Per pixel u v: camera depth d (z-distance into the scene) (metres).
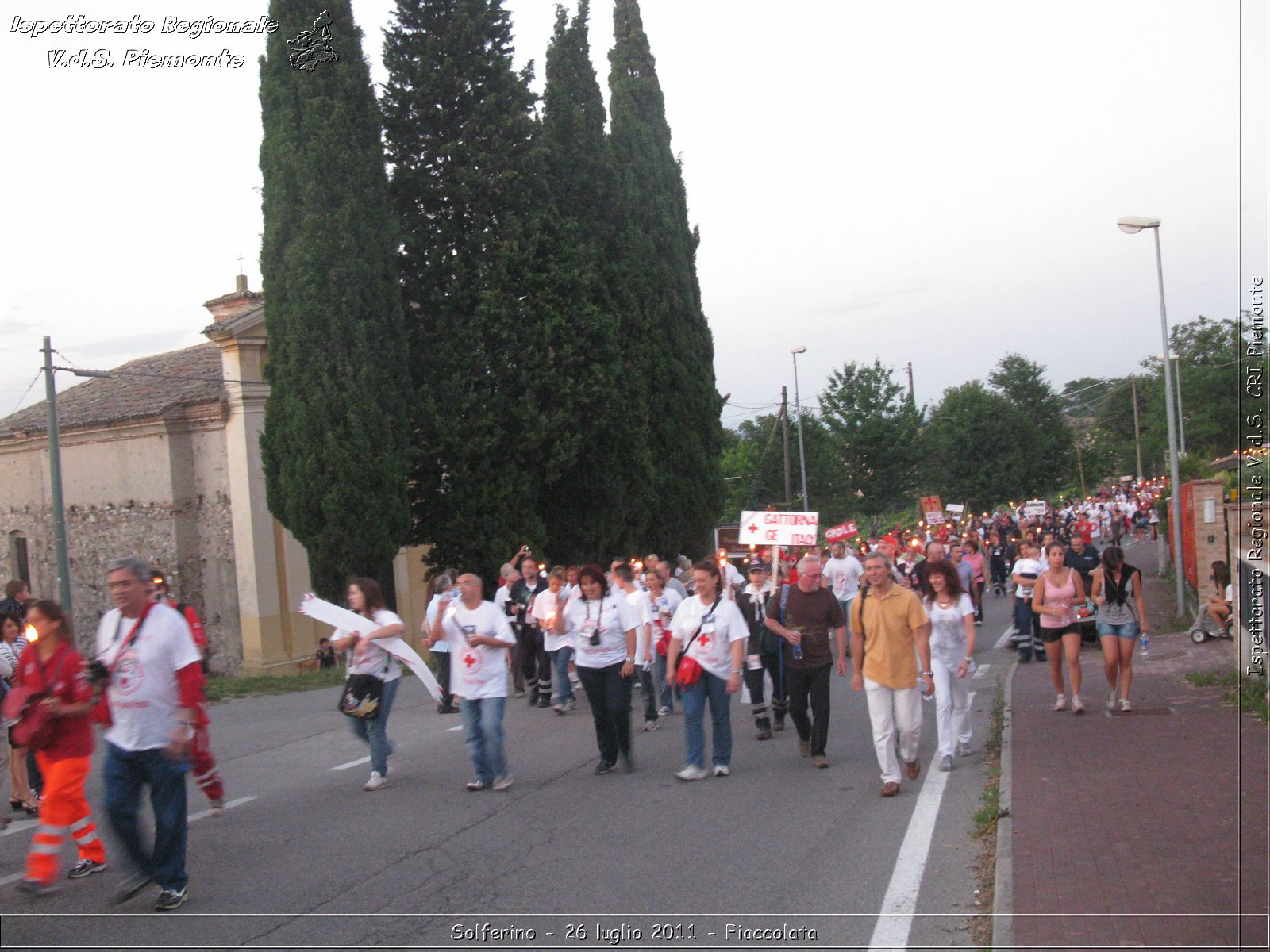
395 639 9.29
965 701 10.06
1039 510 47.12
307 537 20.81
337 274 20.58
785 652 11.31
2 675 8.34
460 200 23.03
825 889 6.35
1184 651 15.56
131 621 6.27
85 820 6.90
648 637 10.76
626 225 26.83
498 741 9.12
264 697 17.73
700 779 9.41
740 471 54.84
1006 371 67.94
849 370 48.03
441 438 22.36
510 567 15.31
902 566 24.11
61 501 21.89
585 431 24.44
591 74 26.50
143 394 28.91
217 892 6.52
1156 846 6.45
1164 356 23.12
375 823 8.12
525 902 6.25
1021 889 5.83
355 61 21.38
